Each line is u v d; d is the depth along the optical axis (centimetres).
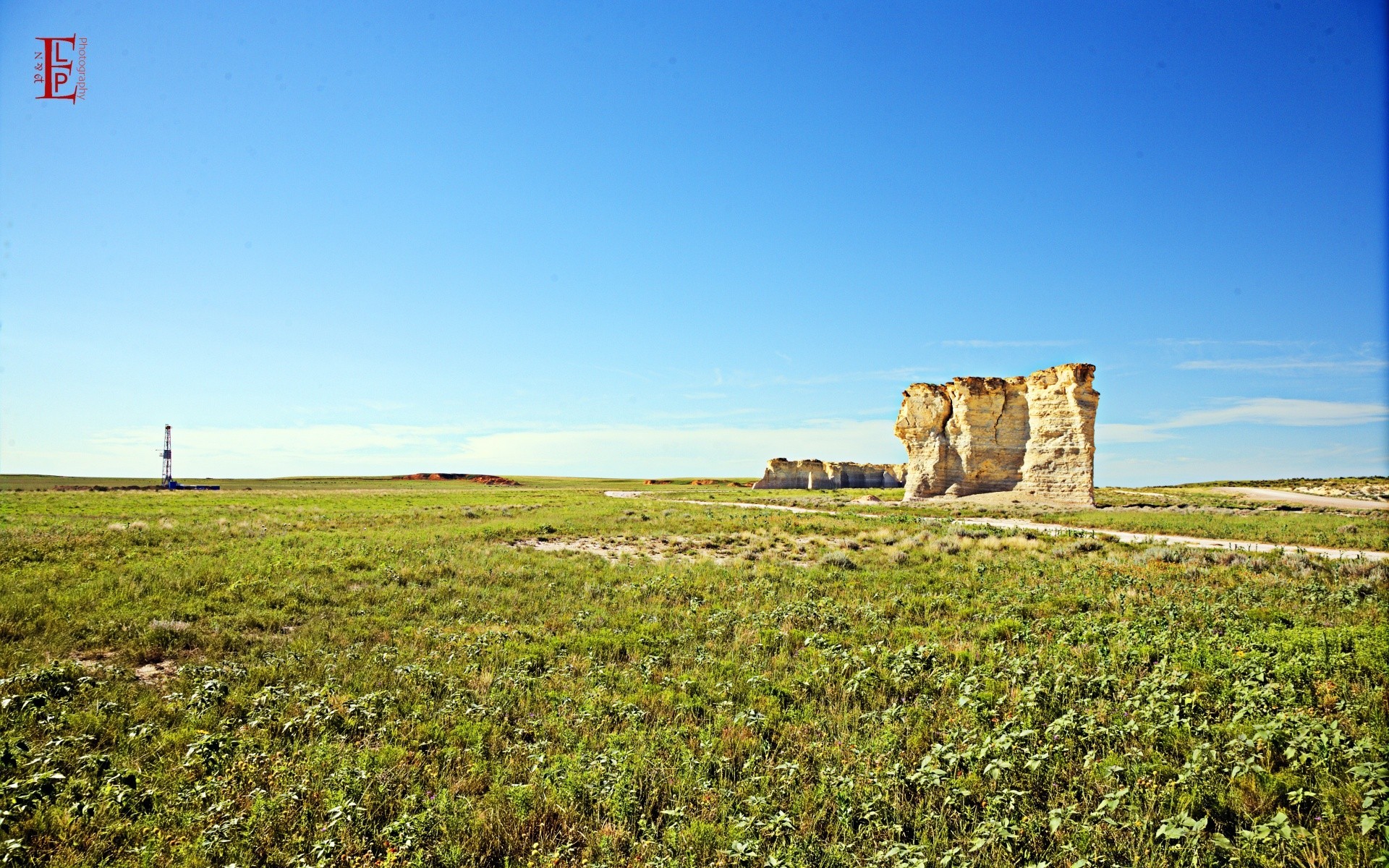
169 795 816
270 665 1276
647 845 722
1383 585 1956
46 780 806
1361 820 671
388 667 1283
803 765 899
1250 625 1510
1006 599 1862
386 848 721
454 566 2323
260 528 3306
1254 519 4350
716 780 867
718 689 1177
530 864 700
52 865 685
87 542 2531
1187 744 902
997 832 699
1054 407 6259
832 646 1388
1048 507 5622
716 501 7500
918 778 815
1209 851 663
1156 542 3109
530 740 993
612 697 1132
